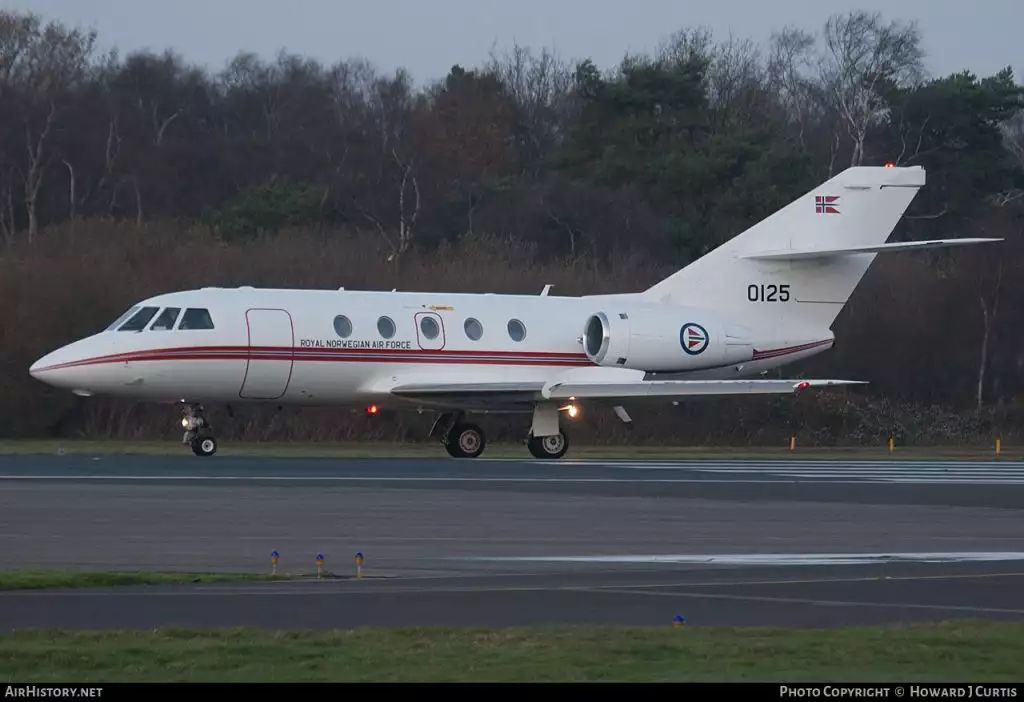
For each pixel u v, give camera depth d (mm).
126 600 50219
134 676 37844
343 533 69500
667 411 195250
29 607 48500
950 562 63781
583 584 55312
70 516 72938
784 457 147000
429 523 73812
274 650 40906
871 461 139500
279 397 125438
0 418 167250
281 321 123562
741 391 124688
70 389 119938
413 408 130750
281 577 56375
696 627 45719
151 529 69188
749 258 140750
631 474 108500
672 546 67938
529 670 38969
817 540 71250
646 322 135875
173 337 119938
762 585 55469
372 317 127688
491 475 103188
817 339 142375
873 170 142500
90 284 176625
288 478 95312
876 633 44594
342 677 37969
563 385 126125
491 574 58219
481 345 131625
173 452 128875
